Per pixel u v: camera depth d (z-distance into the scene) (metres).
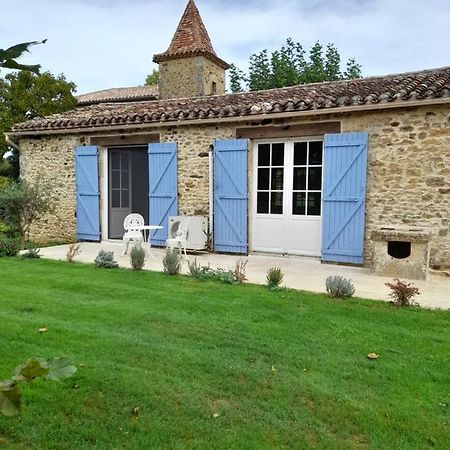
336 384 2.82
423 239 5.81
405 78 7.96
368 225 6.85
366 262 6.87
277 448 2.18
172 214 8.48
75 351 3.22
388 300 4.82
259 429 2.33
